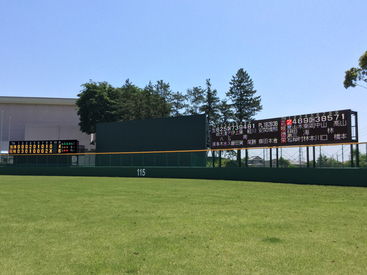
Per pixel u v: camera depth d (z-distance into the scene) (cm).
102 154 3709
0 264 494
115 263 495
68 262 501
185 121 3419
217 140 2919
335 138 2194
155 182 2364
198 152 3009
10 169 4131
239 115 5803
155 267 476
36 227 751
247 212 945
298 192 1540
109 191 1630
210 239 632
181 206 1074
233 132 2805
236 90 5903
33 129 6888
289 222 796
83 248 575
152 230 712
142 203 1154
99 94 6181
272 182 2288
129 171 3328
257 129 2655
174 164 3167
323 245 589
